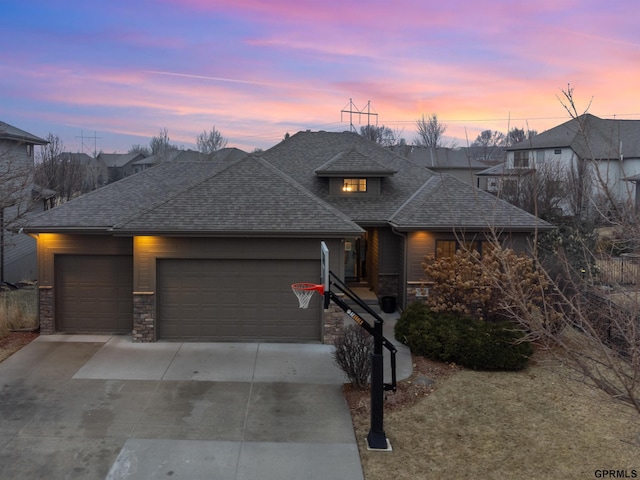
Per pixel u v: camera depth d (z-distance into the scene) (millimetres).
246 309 14453
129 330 15039
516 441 8953
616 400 5840
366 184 19891
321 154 23312
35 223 14656
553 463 8227
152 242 14109
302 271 14445
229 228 13867
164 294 14383
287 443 8867
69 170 41906
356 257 21234
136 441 8812
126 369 12188
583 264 15859
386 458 8438
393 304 17969
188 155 69188
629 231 6234
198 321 14422
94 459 8227
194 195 15016
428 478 7848
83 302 14992
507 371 12250
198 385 11312
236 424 9523
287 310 14469
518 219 16438
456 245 16844
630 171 35750
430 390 11172
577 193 20062
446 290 14211
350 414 10023
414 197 19375
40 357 12922
